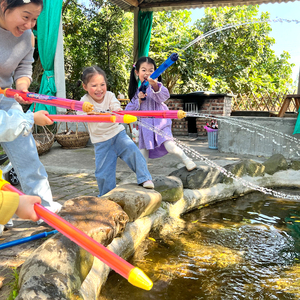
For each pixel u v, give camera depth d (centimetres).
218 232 261
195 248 230
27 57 233
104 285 181
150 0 881
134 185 275
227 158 523
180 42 1506
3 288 156
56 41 716
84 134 668
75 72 1395
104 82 267
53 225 91
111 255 81
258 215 301
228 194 354
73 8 1355
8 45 207
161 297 171
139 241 232
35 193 234
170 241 243
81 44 1392
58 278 139
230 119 577
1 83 218
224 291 176
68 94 1298
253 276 192
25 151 227
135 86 321
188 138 882
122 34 1498
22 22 167
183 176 333
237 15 1691
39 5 164
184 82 1475
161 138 323
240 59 1709
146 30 928
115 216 200
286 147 526
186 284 183
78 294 141
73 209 201
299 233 258
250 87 1711
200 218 294
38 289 129
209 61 1556
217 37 1672
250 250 227
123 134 287
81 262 161
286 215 301
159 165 464
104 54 1414
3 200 92
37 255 153
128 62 1650
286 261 212
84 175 424
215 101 877
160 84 296
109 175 287
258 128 548
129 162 280
